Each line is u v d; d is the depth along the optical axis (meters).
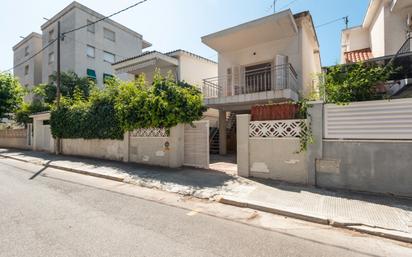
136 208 5.00
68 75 20.33
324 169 6.31
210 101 12.20
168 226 4.08
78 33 22.41
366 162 5.83
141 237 3.62
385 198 5.39
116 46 25.95
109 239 3.52
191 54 16.42
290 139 6.80
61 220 4.22
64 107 14.07
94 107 12.09
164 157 9.48
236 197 5.60
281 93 10.34
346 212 4.66
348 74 6.29
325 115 6.33
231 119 15.88
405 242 3.70
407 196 5.39
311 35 13.55
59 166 9.88
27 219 4.24
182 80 14.54
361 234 3.96
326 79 6.67
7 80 19.31
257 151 7.35
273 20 10.52
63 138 14.15
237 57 13.58
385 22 10.28
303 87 11.85
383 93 6.14
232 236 3.76
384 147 5.64
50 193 5.98
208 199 5.77
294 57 11.88
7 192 6.02
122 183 7.34
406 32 9.46
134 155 10.49
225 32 11.80
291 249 3.38
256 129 7.35
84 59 22.83
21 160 12.30
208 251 3.24
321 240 3.70
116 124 11.02
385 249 3.46
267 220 4.52
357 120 5.93
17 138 18.89
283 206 5.00
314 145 6.42
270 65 12.73
